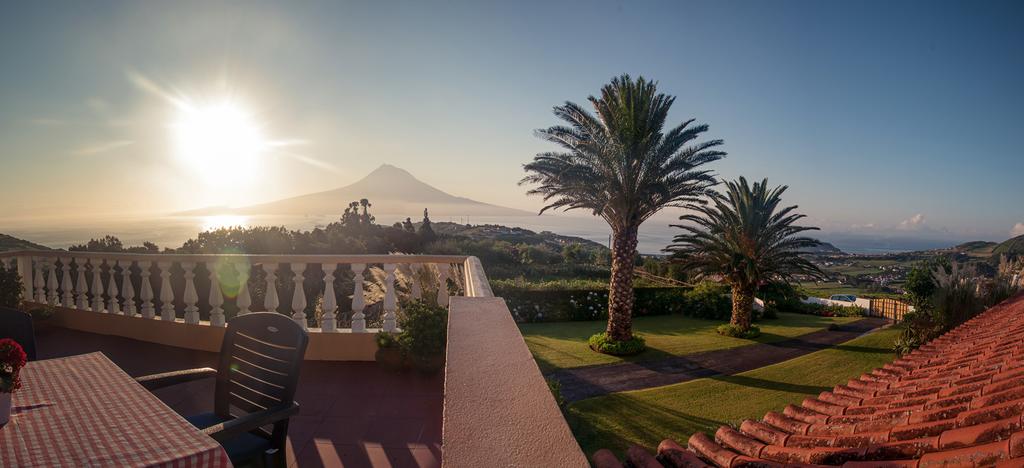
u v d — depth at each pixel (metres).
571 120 19.83
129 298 6.64
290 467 3.46
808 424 2.71
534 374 2.10
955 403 2.30
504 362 2.26
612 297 21.69
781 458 2.31
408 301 6.46
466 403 1.78
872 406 2.80
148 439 1.77
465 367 2.18
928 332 20.36
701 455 2.63
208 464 1.70
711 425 13.55
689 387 17.17
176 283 10.06
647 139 18.91
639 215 20.56
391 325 5.90
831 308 39.25
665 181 19.39
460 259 6.46
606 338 21.92
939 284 19.83
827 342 25.80
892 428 2.14
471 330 2.81
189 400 4.52
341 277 12.79
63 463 1.59
